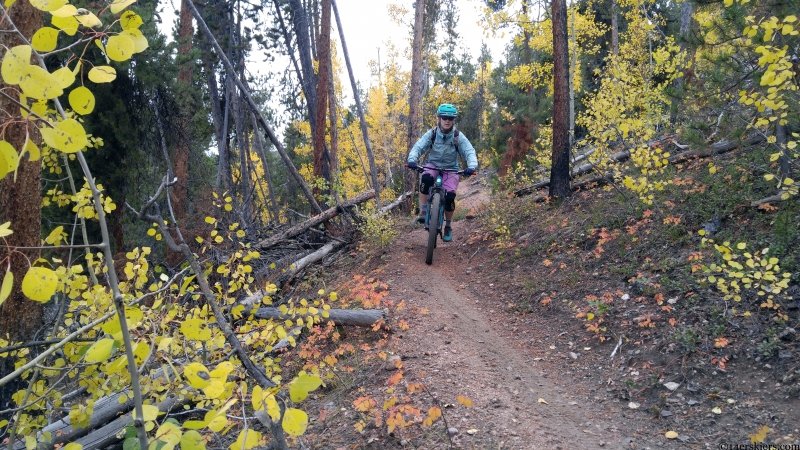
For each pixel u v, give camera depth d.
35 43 1.25
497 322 5.56
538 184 10.83
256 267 9.03
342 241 10.11
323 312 3.55
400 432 3.43
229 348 3.29
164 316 2.79
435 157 7.22
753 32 3.89
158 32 12.39
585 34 16.78
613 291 5.24
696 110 5.64
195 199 14.75
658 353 4.10
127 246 15.18
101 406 3.98
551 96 14.30
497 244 7.98
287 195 25.77
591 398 3.85
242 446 1.57
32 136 4.28
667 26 23.61
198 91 15.89
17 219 4.84
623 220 6.60
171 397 3.90
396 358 4.35
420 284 6.65
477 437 3.27
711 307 4.29
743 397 3.39
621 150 9.21
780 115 4.38
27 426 2.85
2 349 2.69
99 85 11.47
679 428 3.28
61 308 2.91
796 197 4.95
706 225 5.48
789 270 4.25
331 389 4.39
